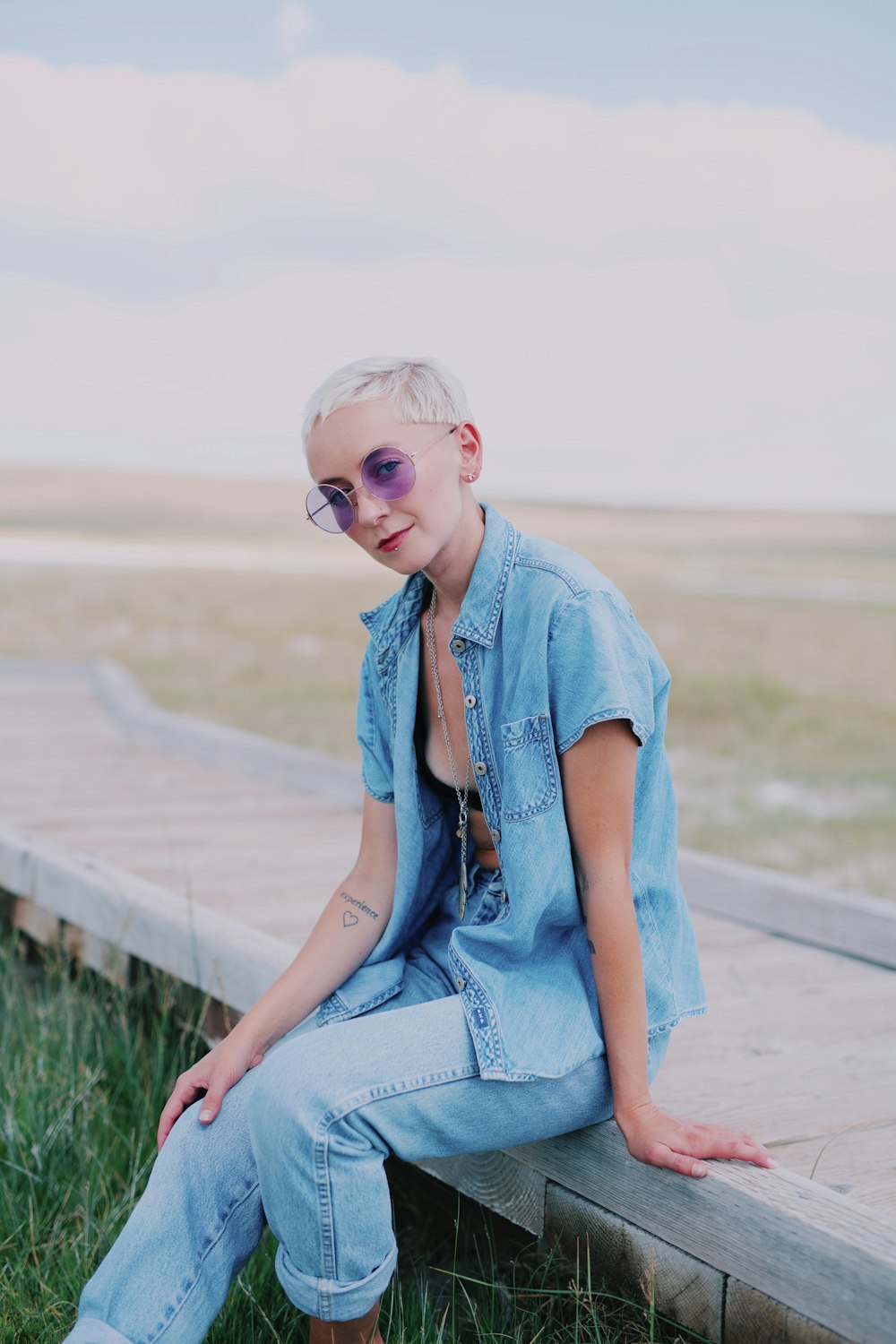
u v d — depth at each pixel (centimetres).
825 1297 179
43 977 439
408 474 215
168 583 2617
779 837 632
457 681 231
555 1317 238
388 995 237
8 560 3084
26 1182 295
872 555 4831
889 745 984
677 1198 202
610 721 208
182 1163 212
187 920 336
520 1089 208
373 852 246
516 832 212
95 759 711
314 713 1137
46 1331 243
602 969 210
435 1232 289
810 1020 311
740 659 1502
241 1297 249
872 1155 235
